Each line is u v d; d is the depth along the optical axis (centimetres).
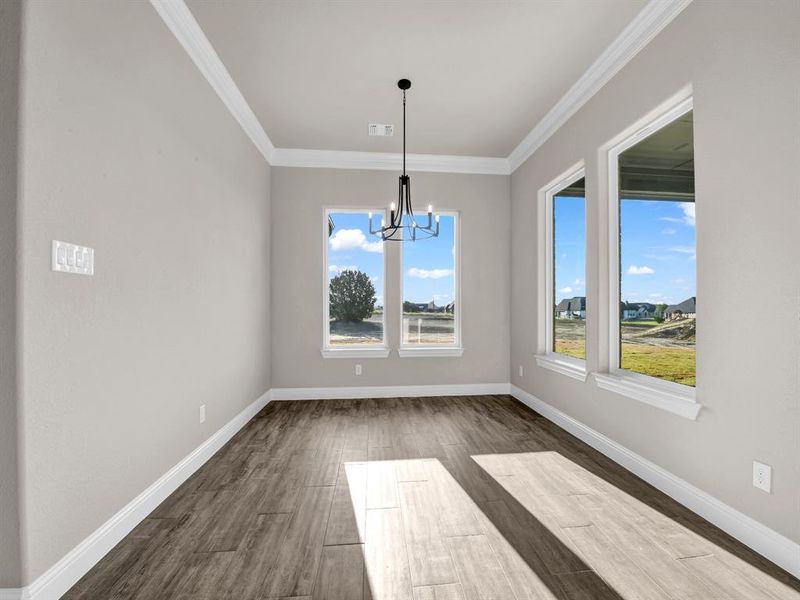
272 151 421
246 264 346
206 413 264
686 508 202
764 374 162
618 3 218
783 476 155
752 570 154
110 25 167
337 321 455
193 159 244
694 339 211
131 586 146
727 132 179
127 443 180
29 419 128
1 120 124
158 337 205
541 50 260
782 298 156
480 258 457
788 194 153
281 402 422
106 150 165
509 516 195
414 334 460
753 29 166
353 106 333
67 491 144
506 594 142
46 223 135
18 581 126
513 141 405
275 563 159
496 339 460
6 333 124
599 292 285
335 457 271
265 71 282
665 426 219
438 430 329
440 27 238
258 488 225
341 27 238
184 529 183
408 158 441
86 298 154
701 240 194
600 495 216
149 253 197
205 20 229
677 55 208
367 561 161
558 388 345
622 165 276
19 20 125
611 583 148
